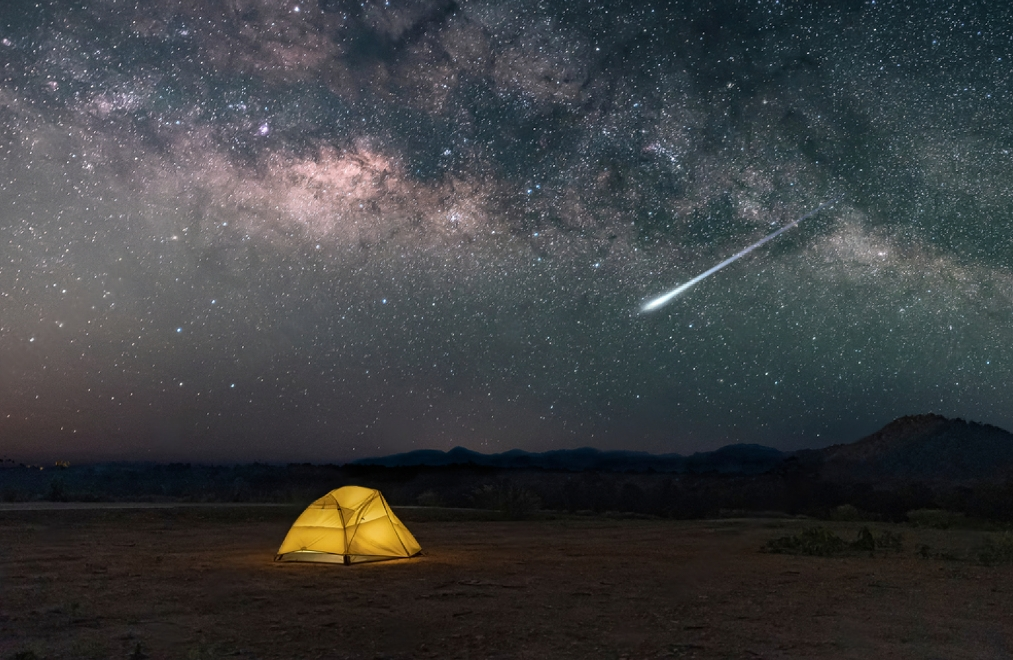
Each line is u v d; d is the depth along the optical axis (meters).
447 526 24.69
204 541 18.02
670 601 10.44
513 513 29.17
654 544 18.73
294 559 14.39
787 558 15.80
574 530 23.23
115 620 8.94
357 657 7.33
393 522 15.41
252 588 11.27
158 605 9.88
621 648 7.69
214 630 8.45
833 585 12.01
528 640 8.03
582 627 8.68
